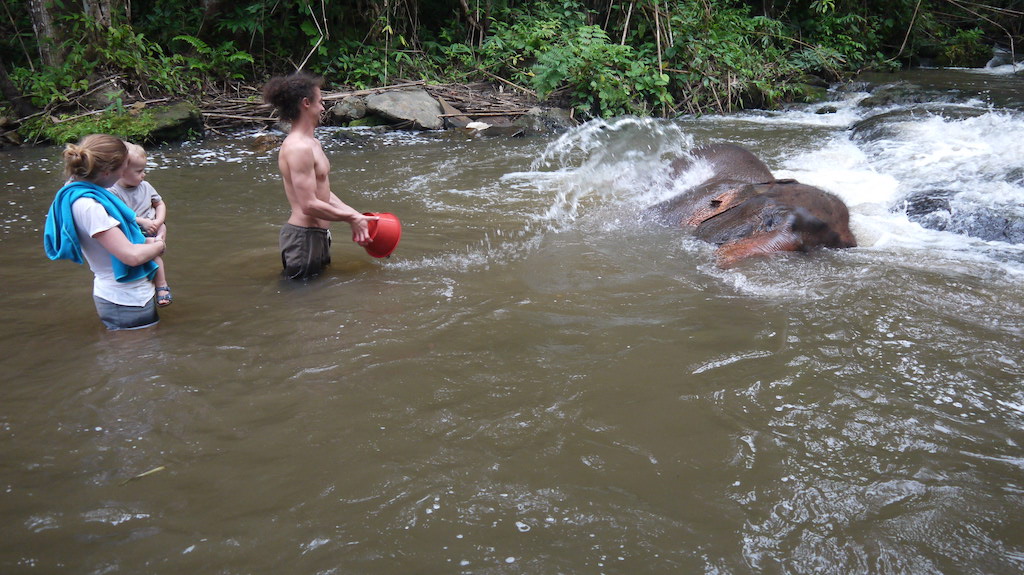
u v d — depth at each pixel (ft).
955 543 8.66
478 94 43.70
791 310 15.15
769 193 20.27
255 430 11.03
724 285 16.61
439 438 10.77
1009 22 69.05
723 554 8.47
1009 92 45.57
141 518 9.12
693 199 22.44
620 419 11.22
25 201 24.82
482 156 32.73
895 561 8.38
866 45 60.90
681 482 9.75
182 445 10.66
